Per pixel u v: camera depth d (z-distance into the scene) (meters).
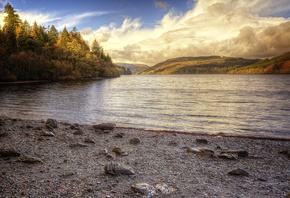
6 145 9.49
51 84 76.00
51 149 9.24
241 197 5.03
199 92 48.94
